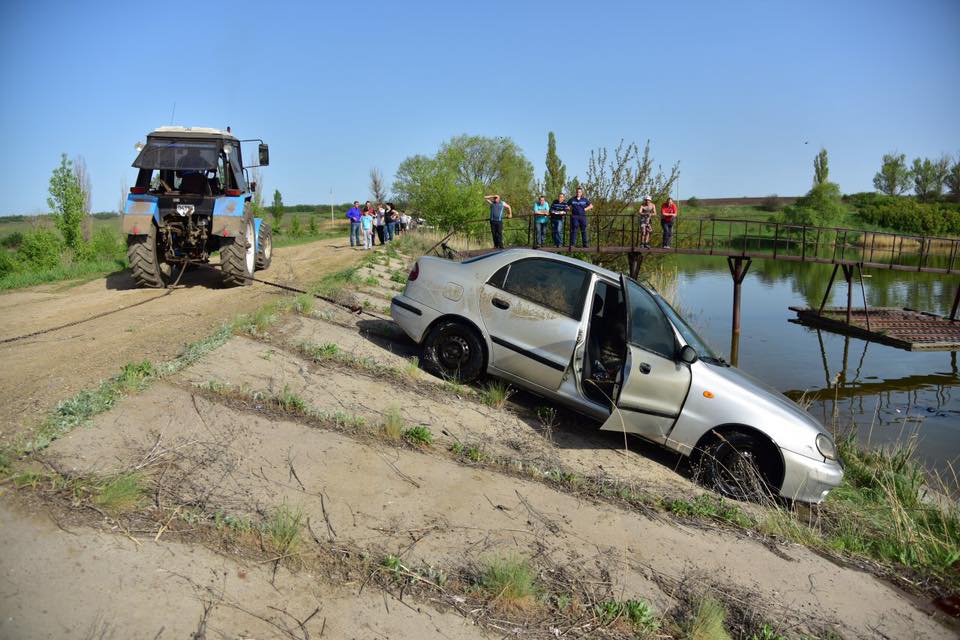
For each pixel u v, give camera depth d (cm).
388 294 1195
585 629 335
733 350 1603
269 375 580
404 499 425
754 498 547
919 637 391
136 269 1083
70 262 1738
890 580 465
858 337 1839
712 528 480
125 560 307
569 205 1962
